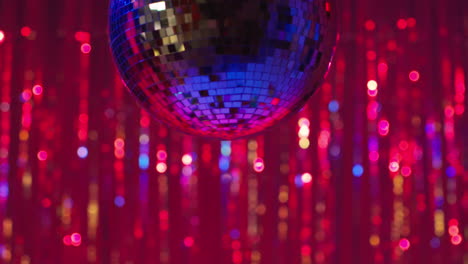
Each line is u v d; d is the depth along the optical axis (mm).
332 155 2270
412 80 2295
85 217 2225
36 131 2234
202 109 473
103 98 2250
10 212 2213
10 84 2234
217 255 2227
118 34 472
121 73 499
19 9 2258
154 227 2229
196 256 2225
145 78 471
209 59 441
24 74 2242
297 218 2250
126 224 2229
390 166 2270
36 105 2240
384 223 2262
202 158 2250
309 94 505
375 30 2303
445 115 2289
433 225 2266
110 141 2242
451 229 2264
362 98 2285
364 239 2250
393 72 2295
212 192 2242
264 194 2252
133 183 2238
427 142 2285
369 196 2266
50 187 2227
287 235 2248
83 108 2248
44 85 2246
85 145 2240
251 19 436
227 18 433
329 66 514
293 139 2271
